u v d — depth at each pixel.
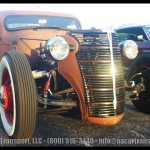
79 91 3.95
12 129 3.75
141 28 6.48
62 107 4.18
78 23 6.25
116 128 4.46
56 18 5.96
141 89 4.96
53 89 4.29
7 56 3.82
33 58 4.66
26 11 5.78
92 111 3.94
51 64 4.26
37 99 3.75
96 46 3.88
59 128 4.38
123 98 4.10
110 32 3.96
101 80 3.88
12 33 5.19
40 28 5.10
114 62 3.92
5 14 5.53
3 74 4.07
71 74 3.96
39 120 4.74
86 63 3.89
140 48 5.59
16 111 3.59
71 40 3.96
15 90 3.57
